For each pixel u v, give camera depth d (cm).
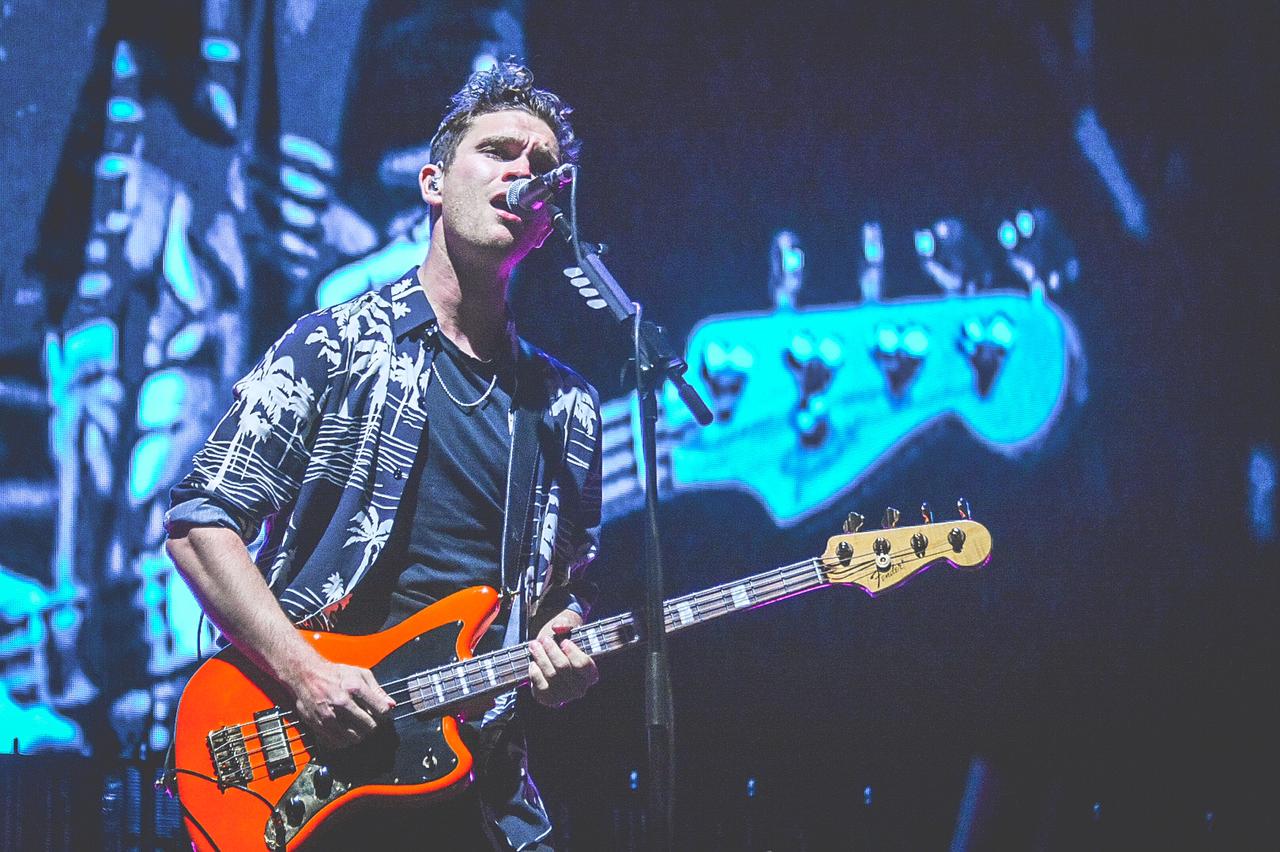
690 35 702
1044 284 727
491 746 282
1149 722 695
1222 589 716
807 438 682
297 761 264
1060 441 716
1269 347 741
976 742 677
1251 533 724
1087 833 664
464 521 288
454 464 288
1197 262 744
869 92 721
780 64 713
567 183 281
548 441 305
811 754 647
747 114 704
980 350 712
